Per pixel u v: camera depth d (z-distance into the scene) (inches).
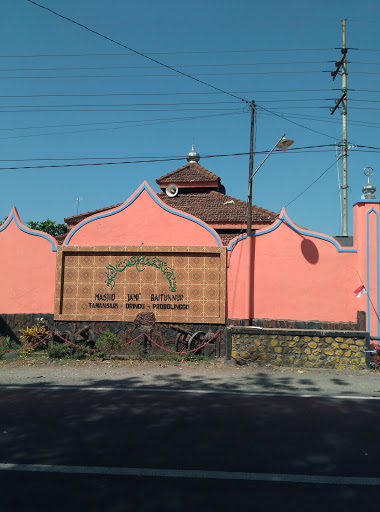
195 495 165.5
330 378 402.9
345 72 946.7
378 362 449.4
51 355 478.6
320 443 224.4
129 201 563.8
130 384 364.2
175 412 279.6
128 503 158.2
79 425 249.9
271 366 456.1
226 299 542.3
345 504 160.4
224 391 344.2
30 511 151.5
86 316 548.7
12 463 194.5
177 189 909.2
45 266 562.3
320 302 531.5
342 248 533.0
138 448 213.9
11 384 363.6
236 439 229.0
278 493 168.2
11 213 572.7
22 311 559.2
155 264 551.2
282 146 513.7
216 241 550.6
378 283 521.3
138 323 523.8
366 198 535.8
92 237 563.5
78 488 170.4
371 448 217.9
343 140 932.0
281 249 544.1
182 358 485.1
